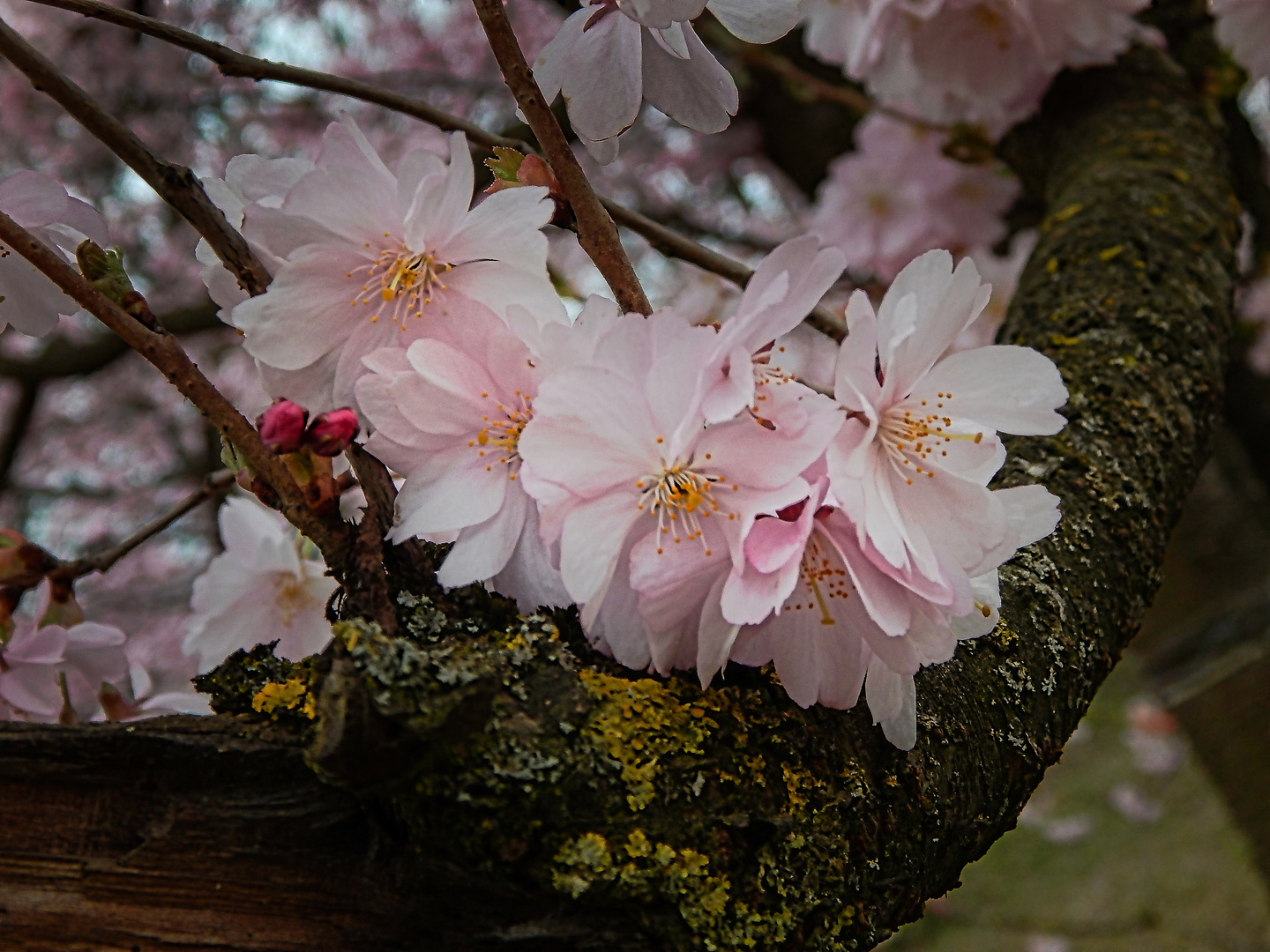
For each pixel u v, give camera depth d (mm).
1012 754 354
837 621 331
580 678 325
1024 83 564
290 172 351
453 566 332
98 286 338
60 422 1485
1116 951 1496
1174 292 441
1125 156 507
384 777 312
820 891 323
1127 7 511
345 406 345
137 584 1517
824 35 606
